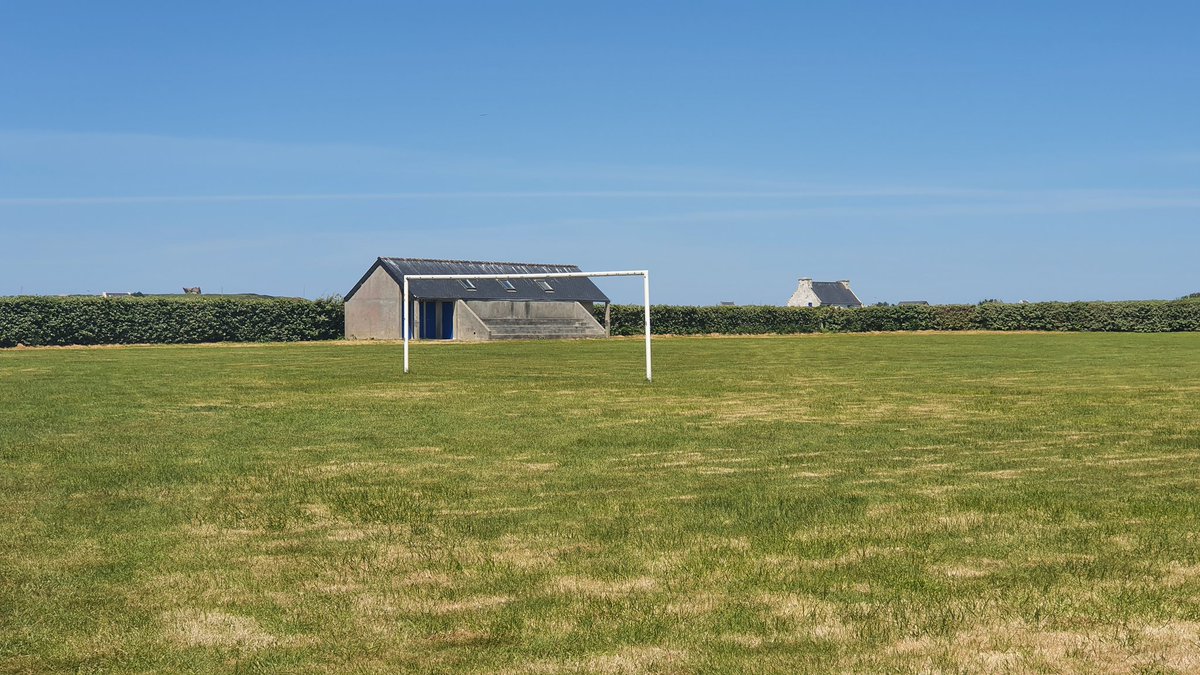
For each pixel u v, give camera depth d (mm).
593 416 17188
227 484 11062
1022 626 6234
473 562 7816
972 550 8008
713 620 6391
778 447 13555
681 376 26609
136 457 12859
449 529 8906
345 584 7281
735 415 17297
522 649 5930
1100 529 8664
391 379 25406
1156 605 6598
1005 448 13391
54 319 51469
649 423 16203
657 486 10820
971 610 6527
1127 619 6340
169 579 7414
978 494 10234
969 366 31203
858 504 9758
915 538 8391
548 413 17656
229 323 56688
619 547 8188
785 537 8453
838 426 15758
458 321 61031
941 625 6250
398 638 6148
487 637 6145
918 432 15008
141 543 8461
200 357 37438
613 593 6973
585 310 66500
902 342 53500
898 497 10094
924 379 25516
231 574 7539
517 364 32469
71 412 17766
